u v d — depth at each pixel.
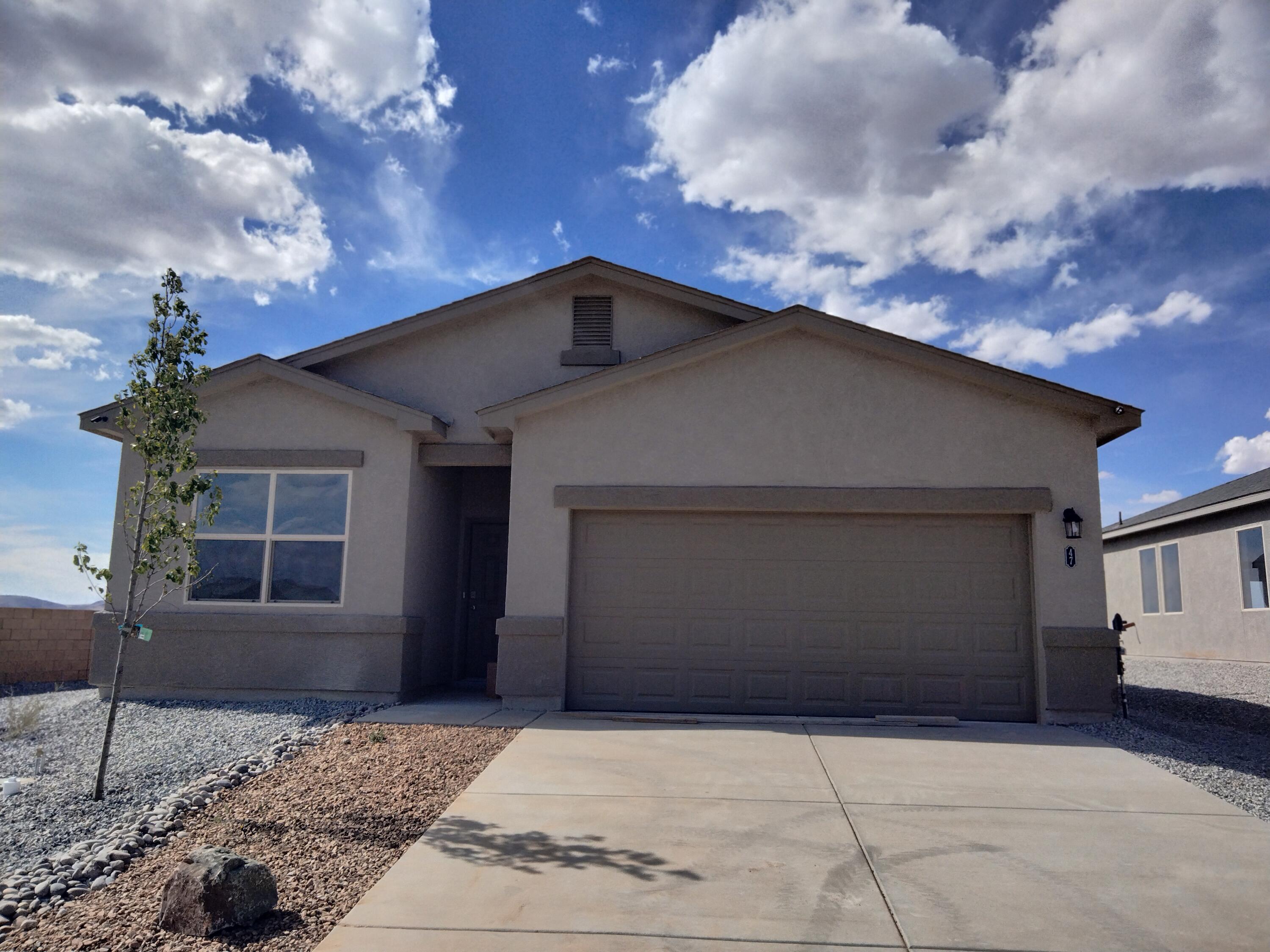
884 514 10.52
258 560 11.42
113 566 11.40
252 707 10.48
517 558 10.69
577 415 10.88
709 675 10.48
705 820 6.17
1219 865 5.36
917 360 10.34
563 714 10.16
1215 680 14.48
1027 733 9.30
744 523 10.68
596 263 12.44
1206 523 18.41
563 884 5.03
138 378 7.10
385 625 11.07
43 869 5.29
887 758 8.03
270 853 5.54
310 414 11.62
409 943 4.31
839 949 4.26
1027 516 10.34
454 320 12.54
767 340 10.77
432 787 6.99
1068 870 5.27
